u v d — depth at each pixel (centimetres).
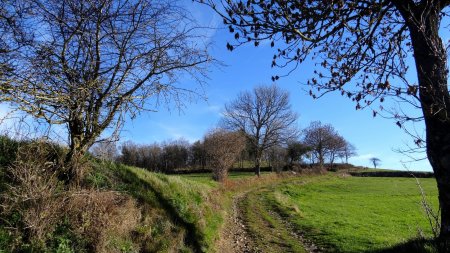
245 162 7781
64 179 948
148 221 1103
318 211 2711
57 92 846
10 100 740
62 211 816
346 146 9838
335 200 3606
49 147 955
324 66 867
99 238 831
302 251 1491
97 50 945
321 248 1538
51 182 811
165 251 1032
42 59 835
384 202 3384
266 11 719
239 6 708
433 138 774
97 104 969
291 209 2612
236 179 4197
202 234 1346
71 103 899
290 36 762
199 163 6638
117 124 981
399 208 2950
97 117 972
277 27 722
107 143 1025
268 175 5331
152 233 1066
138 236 993
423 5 759
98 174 1121
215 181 3503
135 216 1052
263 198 3281
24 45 820
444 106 670
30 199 756
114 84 984
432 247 821
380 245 1453
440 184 780
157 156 6134
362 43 848
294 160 8225
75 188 888
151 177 1462
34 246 709
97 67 948
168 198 1370
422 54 750
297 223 2094
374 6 759
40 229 734
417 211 2764
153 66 1005
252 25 714
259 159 6512
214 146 3775
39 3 841
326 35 780
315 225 2011
